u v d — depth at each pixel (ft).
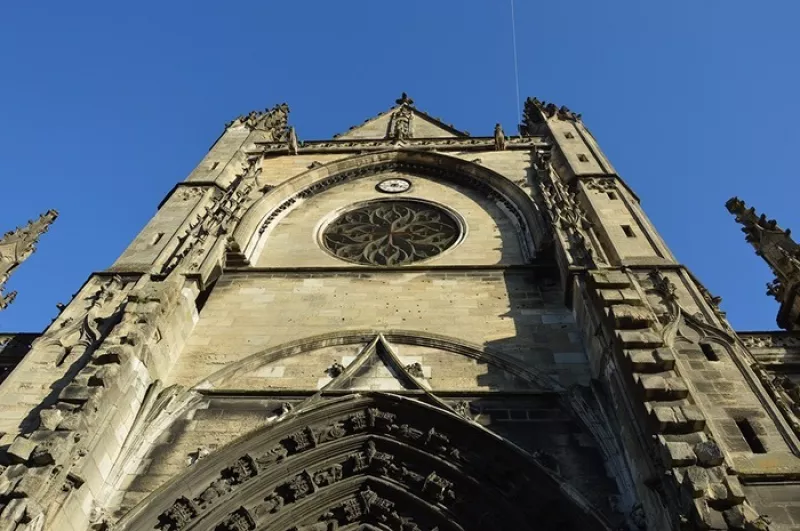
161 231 93.40
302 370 70.28
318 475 59.00
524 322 76.02
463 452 58.70
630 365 53.98
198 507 54.24
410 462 60.13
